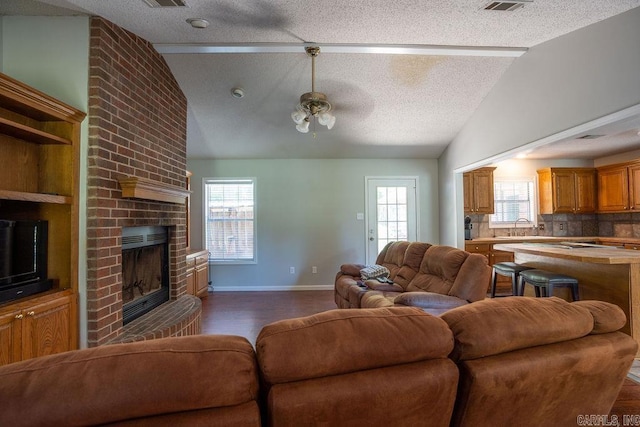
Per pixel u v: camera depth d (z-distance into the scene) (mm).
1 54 2273
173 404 748
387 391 888
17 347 1800
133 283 2949
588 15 2418
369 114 4371
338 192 5703
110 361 766
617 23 2393
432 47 3012
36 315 1903
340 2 2219
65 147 2199
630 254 2889
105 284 2295
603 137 4453
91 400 708
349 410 875
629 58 2311
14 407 688
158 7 2227
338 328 942
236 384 789
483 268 2865
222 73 3471
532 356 1044
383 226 5758
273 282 5633
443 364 957
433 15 2420
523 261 4230
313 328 938
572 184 5742
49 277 2174
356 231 5711
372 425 917
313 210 5680
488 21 2541
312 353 874
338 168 5715
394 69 3518
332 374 888
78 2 2125
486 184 5590
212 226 5676
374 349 910
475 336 1006
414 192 5793
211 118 4367
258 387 858
